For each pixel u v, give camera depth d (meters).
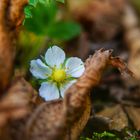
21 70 0.22
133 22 0.31
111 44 0.29
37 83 0.20
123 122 0.18
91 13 0.31
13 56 0.13
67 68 0.16
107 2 0.32
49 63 0.16
